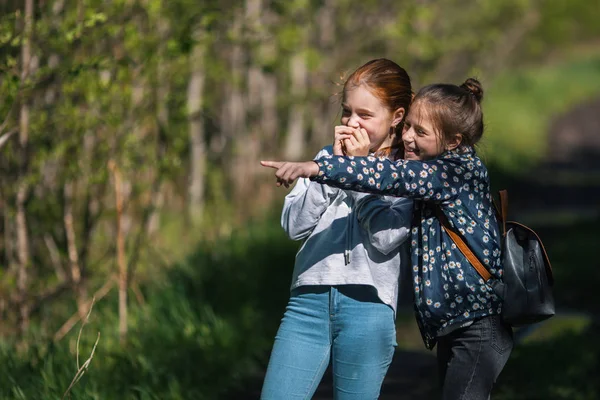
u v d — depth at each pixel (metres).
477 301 5.32
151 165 10.71
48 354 8.12
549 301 5.38
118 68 9.81
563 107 45.16
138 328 9.62
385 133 5.36
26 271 9.67
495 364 5.39
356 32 18.77
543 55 56.50
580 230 17.70
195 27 10.28
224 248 13.35
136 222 11.66
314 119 19.34
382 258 5.24
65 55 9.52
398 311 12.20
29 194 10.02
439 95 5.38
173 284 10.92
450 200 5.26
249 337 10.24
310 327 5.28
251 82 16.89
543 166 29.45
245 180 16.53
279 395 5.26
